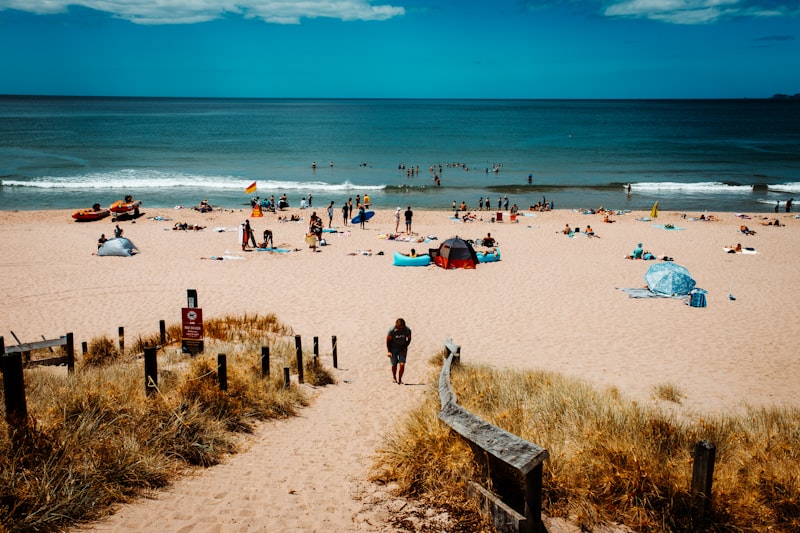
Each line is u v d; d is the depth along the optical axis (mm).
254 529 4402
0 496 4062
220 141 83562
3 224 29797
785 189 49375
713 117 179375
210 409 6867
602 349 13711
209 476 5469
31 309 16094
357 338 14422
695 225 33406
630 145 86750
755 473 5035
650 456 5023
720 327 15617
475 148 79750
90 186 45344
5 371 4738
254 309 16828
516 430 5801
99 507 4426
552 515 4441
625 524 4367
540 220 35250
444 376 7805
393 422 8023
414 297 18531
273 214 35188
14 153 64375
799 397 10328
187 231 29344
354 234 29875
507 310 17219
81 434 5152
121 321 15227
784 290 19688
